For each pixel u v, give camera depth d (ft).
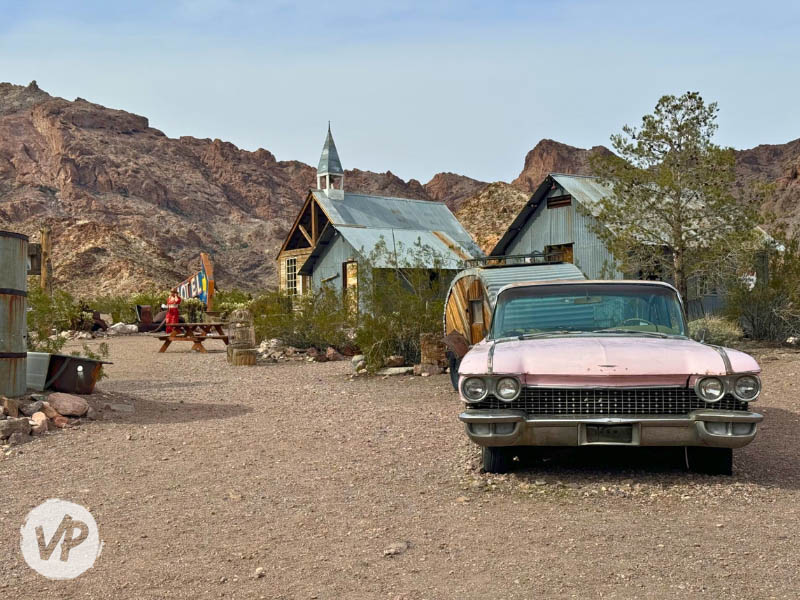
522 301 23.18
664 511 16.84
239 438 26.05
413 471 21.09
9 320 27.99
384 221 122.52
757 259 61.26
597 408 18.67
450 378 41.45
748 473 20.07
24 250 28.78
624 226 57.11
